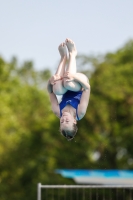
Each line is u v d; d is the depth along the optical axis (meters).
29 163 127.25
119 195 107.31
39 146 129.12
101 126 121.44
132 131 116.88
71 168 122.94
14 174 127.94
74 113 32.28
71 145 122.38
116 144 121.88
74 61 32.94
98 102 119.00
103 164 121.31
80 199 110.25
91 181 73.88
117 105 122.81
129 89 120.00
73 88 32.16
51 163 126.06
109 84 119.69
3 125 123.75
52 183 115.50
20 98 147.50
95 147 121.75
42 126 128.38
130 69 120.94
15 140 126.88
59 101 33.75
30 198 118.31
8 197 125.50
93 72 123.75
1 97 134.00
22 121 143.50
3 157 125.94
